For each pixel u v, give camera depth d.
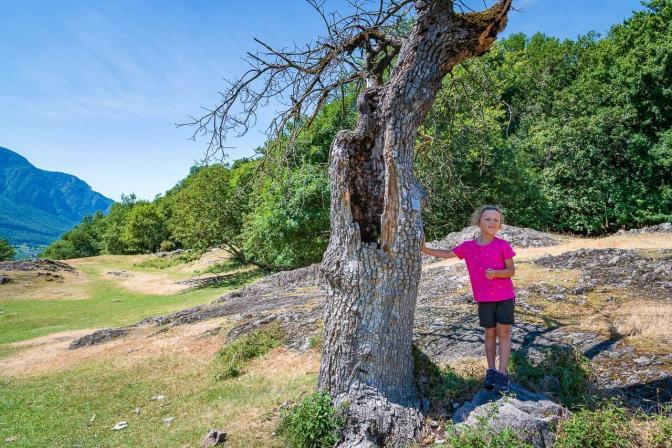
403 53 4.31
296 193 19.12
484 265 4.15
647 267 9.36
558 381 4.45
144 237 61.28
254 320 10.75
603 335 5.75
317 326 9.10
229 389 7.03
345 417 4.10
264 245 25.09
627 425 3.44
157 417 6.43
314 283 16.44
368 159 4.54
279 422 4.95
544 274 10.29
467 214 21.55
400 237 4.18
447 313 7.93
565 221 27.25
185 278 36.47
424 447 3.84
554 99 33.88
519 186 23.80
